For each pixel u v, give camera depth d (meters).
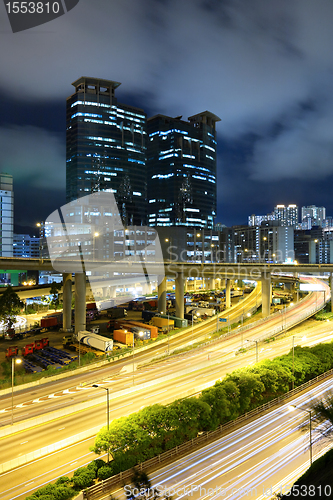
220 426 44.03
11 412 48.75
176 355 78.44
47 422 45.19
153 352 81.06
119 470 33.72
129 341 86.19
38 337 96.06
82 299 95.00
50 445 38.44
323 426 43.34
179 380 61.44
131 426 36.47
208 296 163.75
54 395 55.34
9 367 69.81
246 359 74.19
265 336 93.12
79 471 32.31
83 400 52.19
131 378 62.72
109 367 70.69
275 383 52.56
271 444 40.47
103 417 46.25
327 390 57.56
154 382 60.09
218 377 62.22
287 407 51.12
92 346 81.88
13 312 97.81
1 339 94.19
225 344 86.25
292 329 105.50
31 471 34.69
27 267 88.38
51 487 29.45
